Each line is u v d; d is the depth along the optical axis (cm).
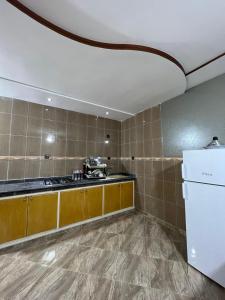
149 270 171
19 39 140
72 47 151
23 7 112
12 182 262
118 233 253
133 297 138
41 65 180
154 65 182
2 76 203
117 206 327
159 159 304
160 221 296
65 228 257
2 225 203
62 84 226
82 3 114
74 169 333
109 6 117
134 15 125
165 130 293
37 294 140
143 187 341
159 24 134
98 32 139
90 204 287
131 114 368
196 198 172
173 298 138
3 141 257
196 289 146
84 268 174
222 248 148
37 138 290
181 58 179
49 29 130
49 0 111
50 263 181
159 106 306
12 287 148
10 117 265
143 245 219
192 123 245
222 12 124
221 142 207
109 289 146
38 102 290
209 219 159
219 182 151
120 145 415
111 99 282
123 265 179
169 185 282
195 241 172
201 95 233
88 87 235
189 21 132
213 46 161
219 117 211
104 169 366
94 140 368
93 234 249
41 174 292
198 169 171
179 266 177
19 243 215
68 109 330
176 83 225
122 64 179
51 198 242
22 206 217
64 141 323
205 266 161
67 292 143
